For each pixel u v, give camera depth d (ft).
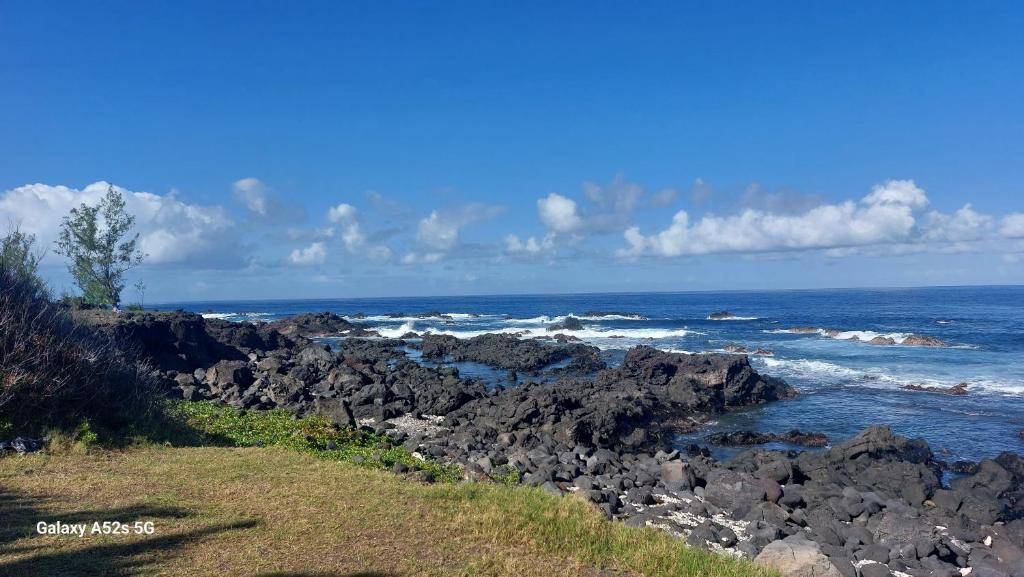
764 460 72.90
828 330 225.97
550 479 63.98
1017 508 58.90
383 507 38.09
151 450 50.03
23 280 57.41
